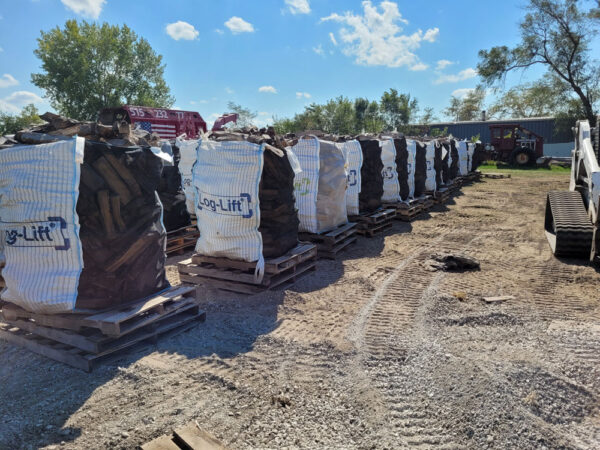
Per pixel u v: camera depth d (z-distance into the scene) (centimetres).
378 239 866
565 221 696
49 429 283
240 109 2814
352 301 521
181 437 267
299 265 612
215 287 551
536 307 496
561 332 421
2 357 379
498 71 3391
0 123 3562
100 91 3300
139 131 495
